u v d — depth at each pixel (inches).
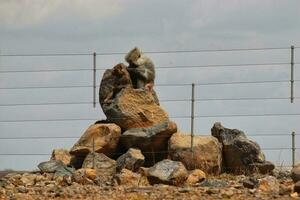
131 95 1785.2
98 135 1743.4
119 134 1752.0
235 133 1769.2
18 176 1592.0
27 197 1304.1
